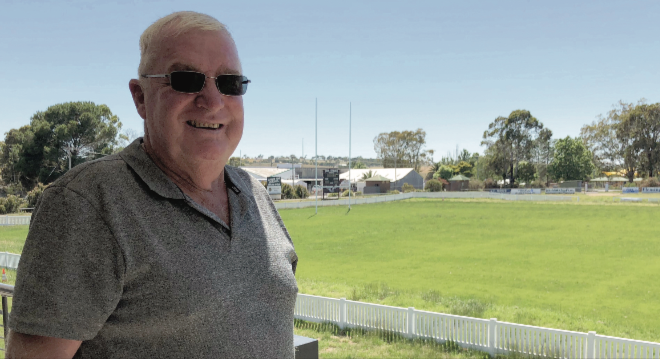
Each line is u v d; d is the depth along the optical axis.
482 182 106.50
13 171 62.38
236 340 1.23
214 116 1.28
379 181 87.81
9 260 15.50
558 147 105.62
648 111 90.88
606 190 88.69
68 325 1.04
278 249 1.48
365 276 17.20
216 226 1.29
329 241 26.81
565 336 7.95
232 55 1.32
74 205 1.07
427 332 9.39
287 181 79.44
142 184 1.19
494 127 107.44
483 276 17.22
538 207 50.66
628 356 7.44
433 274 17.61
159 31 1.27
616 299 13.79
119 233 1.09
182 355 1.16
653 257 21.06
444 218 39.84
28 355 1.04
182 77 1.22
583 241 26.19
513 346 8.42
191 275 1.16
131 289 1.13
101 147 57.78
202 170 1.31
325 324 10.52
